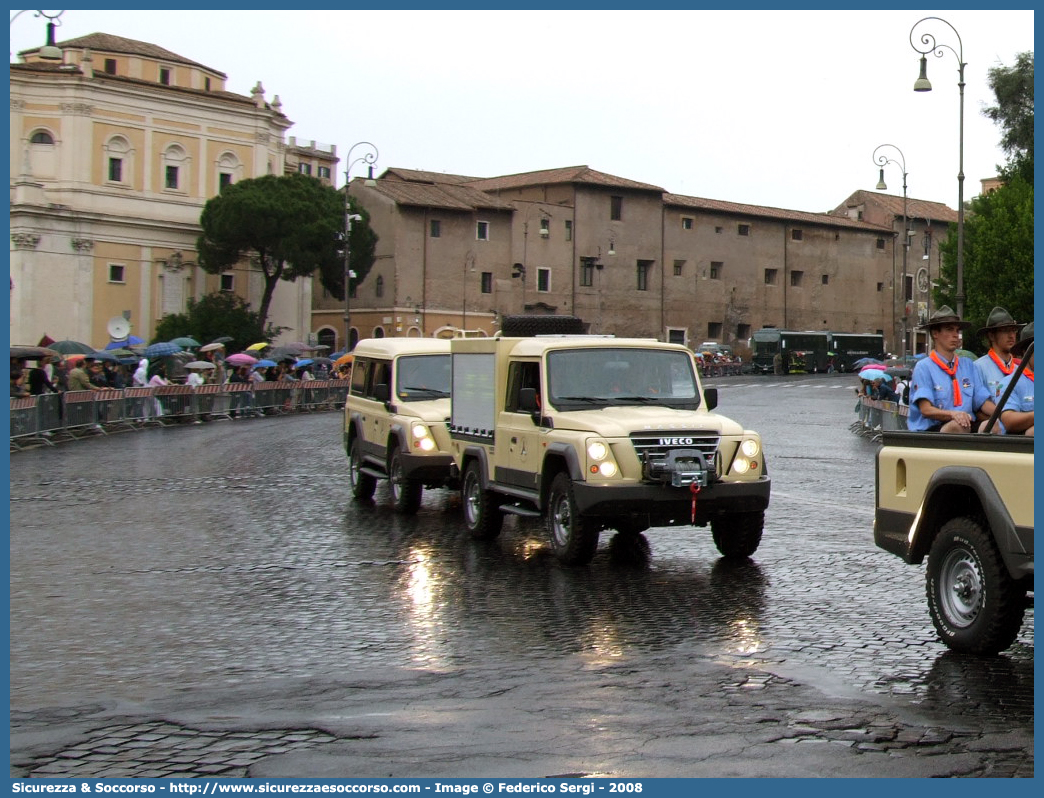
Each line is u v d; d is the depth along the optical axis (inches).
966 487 331.0
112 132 2787.9
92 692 301.4
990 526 317.7
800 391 2605.8
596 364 531.2
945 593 344.8
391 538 582.9
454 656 337.4
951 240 2336.4
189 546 556.7
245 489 813.2
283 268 2955.2
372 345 753.6
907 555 355.6
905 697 289.7
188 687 305.7
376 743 255.4
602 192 3595.0
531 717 274.2
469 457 590.2
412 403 690.8
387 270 3161.9
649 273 3722.9
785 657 332.2
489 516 568.7
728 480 491.8
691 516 483.5
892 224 4375.0
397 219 3147.1
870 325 4311.0
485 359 575.5
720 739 256.1
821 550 539.8
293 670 323.0
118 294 2780.5
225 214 2753.4
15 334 2615.7
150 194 2847.0
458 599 425.1
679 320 3791.8
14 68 2706.7
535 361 534.6
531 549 546.9
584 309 3563.0
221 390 1722.4
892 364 2363.4
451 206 3213.6
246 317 2795.3
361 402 754.2
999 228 2124.8
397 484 676.1
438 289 3228.3
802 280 4111.7
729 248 3912.4
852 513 677.3
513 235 3390.7
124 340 2048.5
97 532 603.5
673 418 496.7
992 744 252.1
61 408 1284.4
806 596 427.5
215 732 265.4
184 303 2893.7
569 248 3528.5
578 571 484.7
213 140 2955.2
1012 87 2119.8
